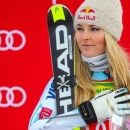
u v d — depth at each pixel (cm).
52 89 864
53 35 891
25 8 1509
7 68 1532
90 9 826
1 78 1535
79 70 857
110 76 855
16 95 1540
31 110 1541
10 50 1527
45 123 828
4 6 1502
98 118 803
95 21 818
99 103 807
